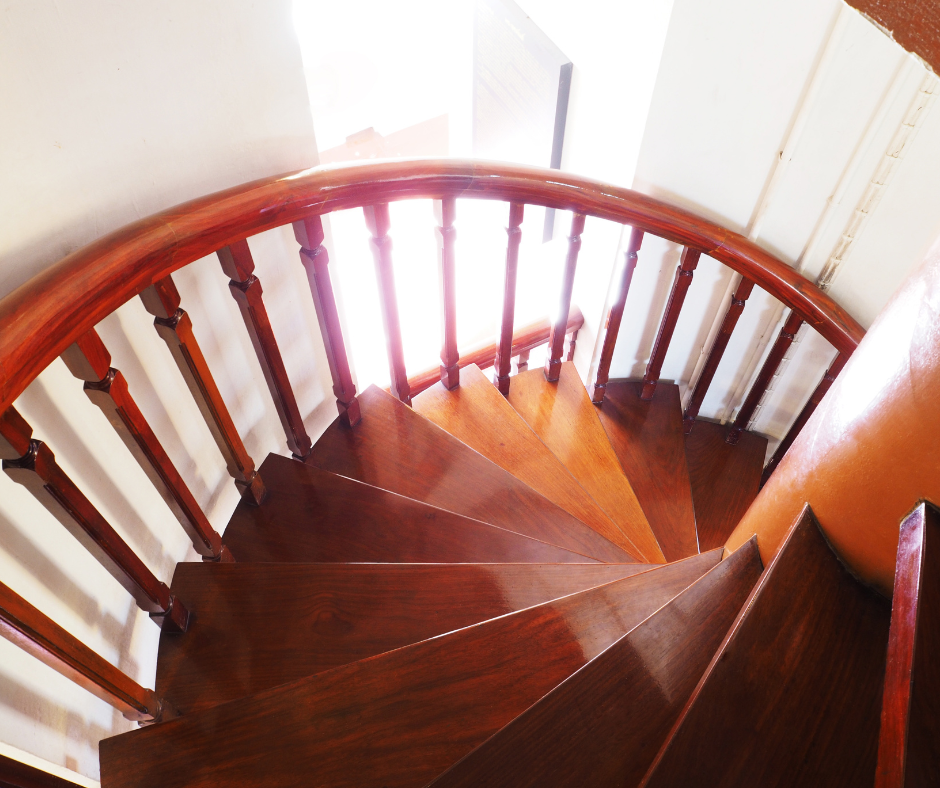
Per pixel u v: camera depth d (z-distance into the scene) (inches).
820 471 38.9
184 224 45.1
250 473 64.6
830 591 38.1
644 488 95.0
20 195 40.5
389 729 41.5
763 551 46.3
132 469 55.9
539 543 65.9
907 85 63.2
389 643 54.0
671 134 78.9
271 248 64.4
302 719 42.2
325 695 42.8
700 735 32.8
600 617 46.9
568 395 100.9
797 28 65.5
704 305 94.4
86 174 44.4
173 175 51.0
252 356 68.9
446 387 91.1
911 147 66.5
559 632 45.8
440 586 57.1
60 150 42.3
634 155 83.7
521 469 83.4
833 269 79.0
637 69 78.5
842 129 69.3
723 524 95.6
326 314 65.7
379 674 43.6
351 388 74.6
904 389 31.7
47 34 39.2
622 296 87.3
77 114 42.5
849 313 80.7
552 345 97.0
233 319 64.2
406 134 151.7
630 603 48.3
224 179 55.9
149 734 42.3
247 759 41.1
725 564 45.8
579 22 91.1
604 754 35.1
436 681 43.4
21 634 37.2
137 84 45.5
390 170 60.6
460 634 45.4
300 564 58.1
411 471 74.5
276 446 79.2
